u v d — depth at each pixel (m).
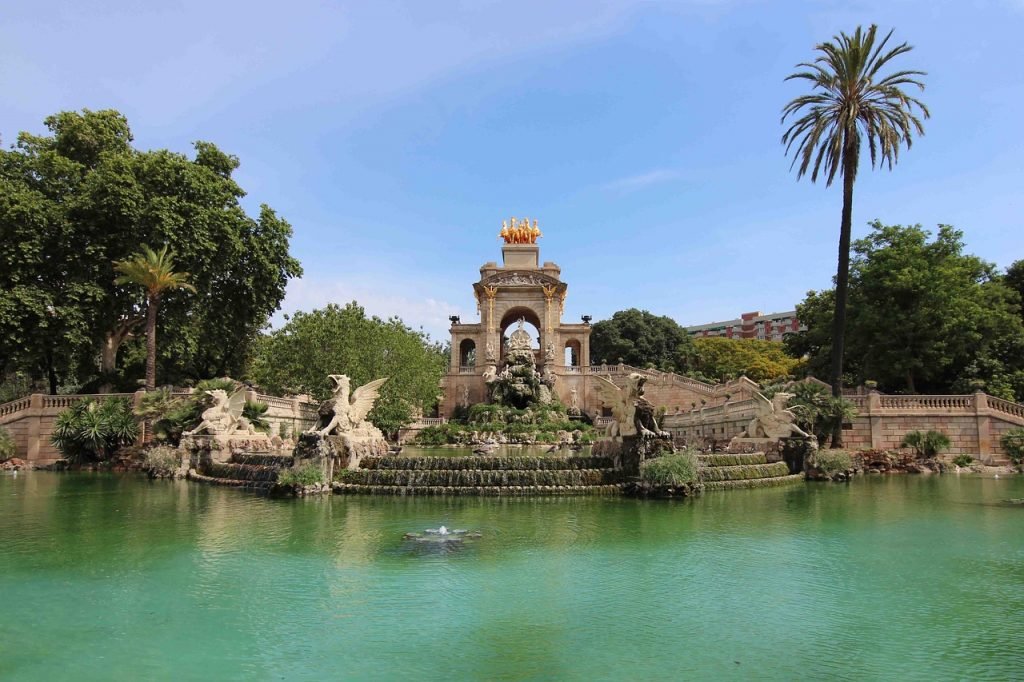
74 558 17.09
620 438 30.30
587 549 18.09
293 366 48.12
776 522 21.94
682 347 109.12
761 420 36.97
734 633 12.02
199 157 52.47
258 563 16.59
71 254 43.62
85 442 41.00
